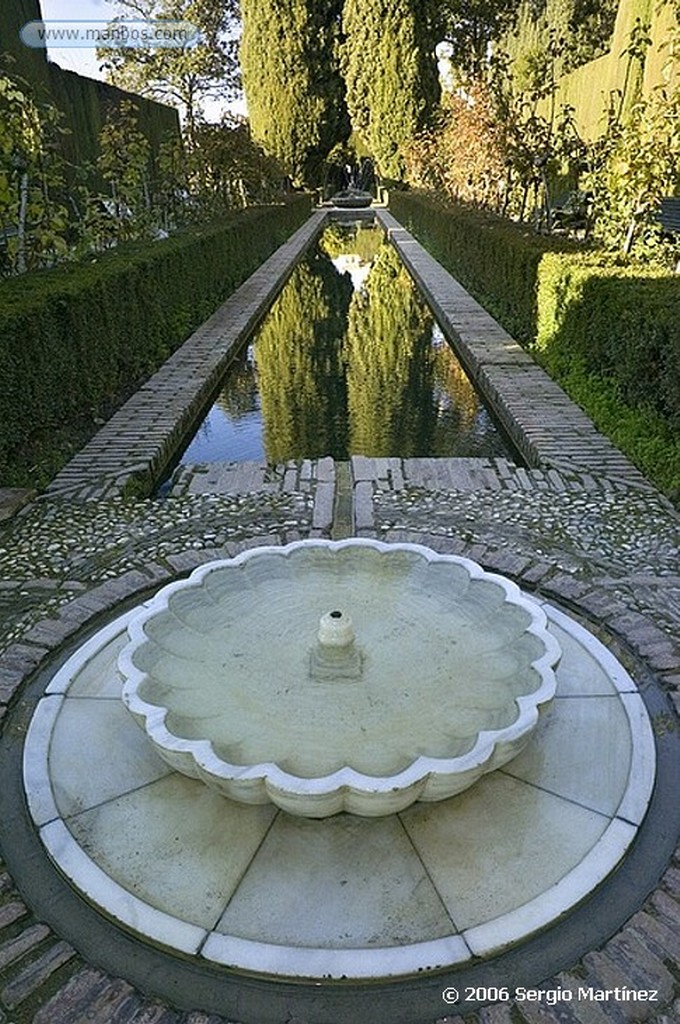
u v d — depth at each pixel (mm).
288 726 2215
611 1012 1719
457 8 24062
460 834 2129
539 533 3969
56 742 2484
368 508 4293
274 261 15281
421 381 8008
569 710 2586
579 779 2312
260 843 2113
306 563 3107
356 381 8086
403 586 2953
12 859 2141
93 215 9172
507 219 12211
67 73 12422
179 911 1929
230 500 4426
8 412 4688
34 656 2977
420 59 23422
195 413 6461
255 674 2445
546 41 22188
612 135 8758
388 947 1832
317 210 29188
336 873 2021
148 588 3494
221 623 2729
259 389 7867
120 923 1916
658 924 1912
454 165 15906
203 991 1794
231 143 15273
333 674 2412
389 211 27219
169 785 2316
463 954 1816
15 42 10406
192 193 13492
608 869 2023
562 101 16922
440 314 10312
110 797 2275
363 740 2160
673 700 2699
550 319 7328
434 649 2568
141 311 7277
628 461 4895
